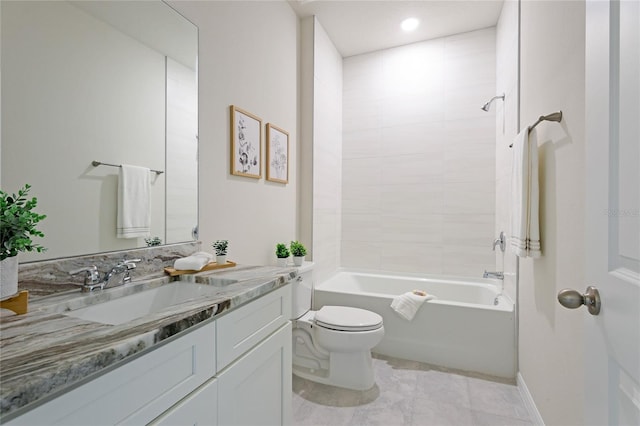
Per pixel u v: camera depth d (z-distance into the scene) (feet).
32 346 1.80
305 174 8.47
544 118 4.29
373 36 9.39
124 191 3.71
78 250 3.22
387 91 10.08
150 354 2.09
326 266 9.36
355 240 10.43
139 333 1.99
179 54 4.54
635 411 1.69
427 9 8.10
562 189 4.03
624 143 1.83
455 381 6.38
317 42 8.57
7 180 2.69
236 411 3.01
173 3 4.45
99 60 3.46
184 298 3.84
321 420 5.16
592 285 2.19
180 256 4.44
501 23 8.07
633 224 1.73
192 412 2.43
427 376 6.57
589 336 2.22
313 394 5.92
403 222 9.85
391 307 7.43
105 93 3.51
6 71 2.69
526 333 5.75
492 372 6.64
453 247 9.27
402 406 5.54
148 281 3.57
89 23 3.36
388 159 10.05
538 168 4.99
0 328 2.10
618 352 1.85
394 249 9.95
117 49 3.66
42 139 2.93
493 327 6.66
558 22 4.20
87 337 1.94
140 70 3.94
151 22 4.10
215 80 5.25
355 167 10.46
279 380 3.85
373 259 10.19
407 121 9.83
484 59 8.96
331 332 6.00
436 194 9.48
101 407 1.78
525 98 5.88
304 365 6.63
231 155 5.59
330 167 9.64
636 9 1.70
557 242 4.20
